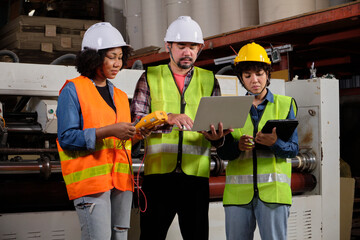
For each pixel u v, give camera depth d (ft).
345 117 17.80
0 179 8.94
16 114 9.89
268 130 7.50
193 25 8.02
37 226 8.59
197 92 8.15
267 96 8.14
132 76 10.41
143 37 17.22
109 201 6.89
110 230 6.87
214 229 10.36
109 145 7.04
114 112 7.22
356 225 14.11
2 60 12.54
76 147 6.70
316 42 13.88
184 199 7.86
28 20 14.30
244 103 7.20
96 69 7.25
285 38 13.53
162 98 8.04
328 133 12.00
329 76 12.35
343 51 15.29
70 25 14.92
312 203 11.65
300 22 12.21
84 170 6.80
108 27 7.30
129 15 17.80
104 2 18.51
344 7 11.44
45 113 9.64
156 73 8.21
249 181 7.88
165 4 16.12
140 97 8.09
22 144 10.87
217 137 7.51
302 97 12.20
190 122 7.38
